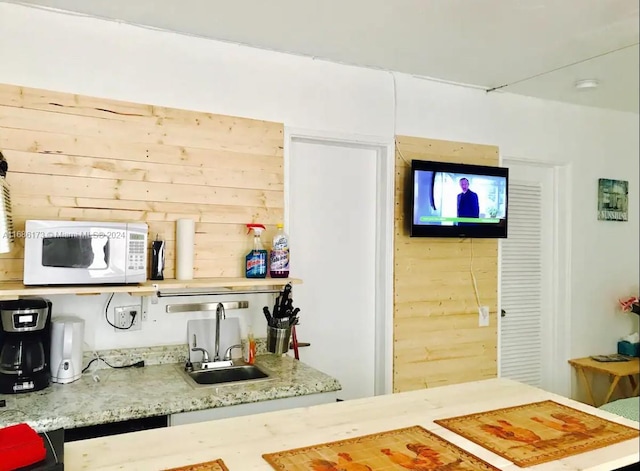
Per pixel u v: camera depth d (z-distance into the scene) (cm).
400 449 149
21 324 220
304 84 307
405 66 326
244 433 158
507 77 346
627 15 250
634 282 445
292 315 284
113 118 260
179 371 258
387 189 337
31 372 224
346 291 335
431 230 336
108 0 239
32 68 245
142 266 238
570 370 412
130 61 264
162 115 270
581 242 420
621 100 404
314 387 244
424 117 349
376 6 241
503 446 153
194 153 277
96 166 256
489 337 371
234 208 286
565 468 140
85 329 255
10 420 190
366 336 342
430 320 349
